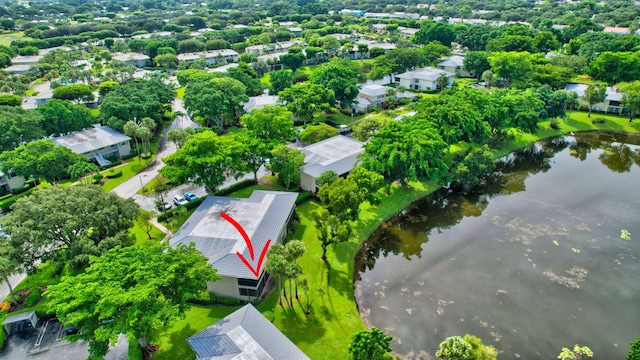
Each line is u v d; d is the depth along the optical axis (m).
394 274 57.84
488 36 190.00
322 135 90.69
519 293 53.62
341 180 61.28
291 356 37.84
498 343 46.16
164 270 41.16
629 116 113.38
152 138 102.88
